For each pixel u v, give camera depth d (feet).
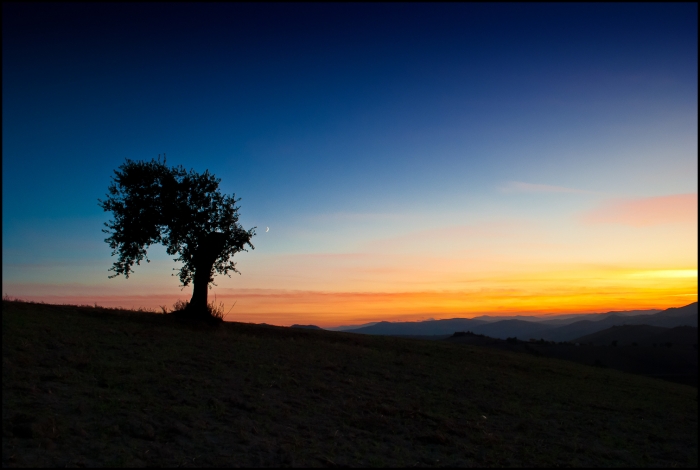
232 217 103.04
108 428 29.14
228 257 104.27
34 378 37.88
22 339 49.78
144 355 52.03
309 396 44.42
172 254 101.14
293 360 62.54
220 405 36.94
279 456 28.55
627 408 59.62
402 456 30.99
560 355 266.77
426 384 58.85
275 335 95.81
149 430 29.55
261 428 33.50
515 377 78.18
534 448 35.70
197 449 28.25
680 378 237.04
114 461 24.94
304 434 33.42
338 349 82.33
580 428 44.39
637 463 34.88
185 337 70.13
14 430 27.07
